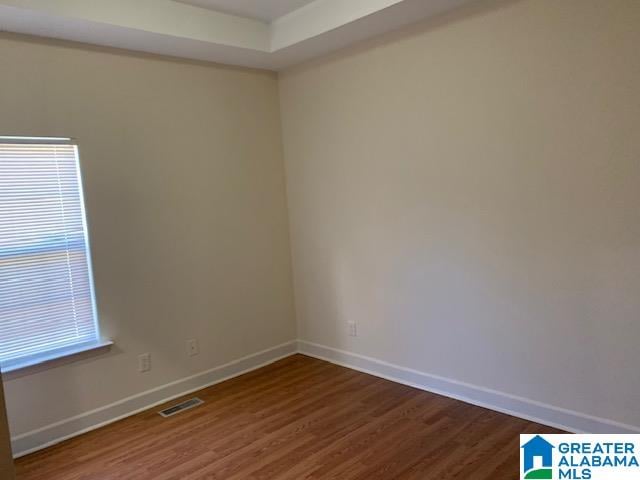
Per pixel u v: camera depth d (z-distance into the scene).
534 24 2.43
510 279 2.69
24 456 2.62
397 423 2.75
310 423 2.82
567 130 2.38
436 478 2.22
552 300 2.54
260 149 3.75
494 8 2.56
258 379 3.54
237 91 3.59
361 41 3.21
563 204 2.44
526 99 2.51
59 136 2.73
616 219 2.28
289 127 3.84
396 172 3.16
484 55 2.64
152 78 3.12
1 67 2.53
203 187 3.40
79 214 2.85
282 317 3.95
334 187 3.57
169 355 3.26
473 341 2.90
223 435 2.74
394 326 3.32
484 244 2.77
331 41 3.16
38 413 2.70
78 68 2.80
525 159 2.55
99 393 2.93
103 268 2.94
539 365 2.62
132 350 3.08
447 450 2.45
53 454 2.62
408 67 2.99
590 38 2.27
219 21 3.03
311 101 3.63
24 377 2.64
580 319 2.45
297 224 3.91
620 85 2.21
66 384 2.80
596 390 2.43
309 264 3.87
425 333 3.14
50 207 2.73
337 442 2.59
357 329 3.58
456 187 2.86
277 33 3.26
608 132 2.26
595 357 2.42
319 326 3.88
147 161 3.11
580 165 2.36
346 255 3.57
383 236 3.30
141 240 3.10
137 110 3.05
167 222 3.22
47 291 2.75
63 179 2.78
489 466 2.29
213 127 3.45
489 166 2.70
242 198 3.64
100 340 2.95
